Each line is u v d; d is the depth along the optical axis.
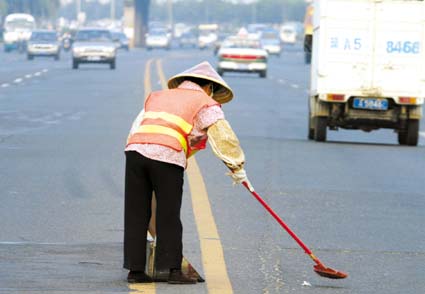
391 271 19.33
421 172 34.88
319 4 46.09
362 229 23.67
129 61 146.25
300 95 80.94
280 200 27.48
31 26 193.12
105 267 18.61
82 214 24.56
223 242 21.48
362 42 45.78
